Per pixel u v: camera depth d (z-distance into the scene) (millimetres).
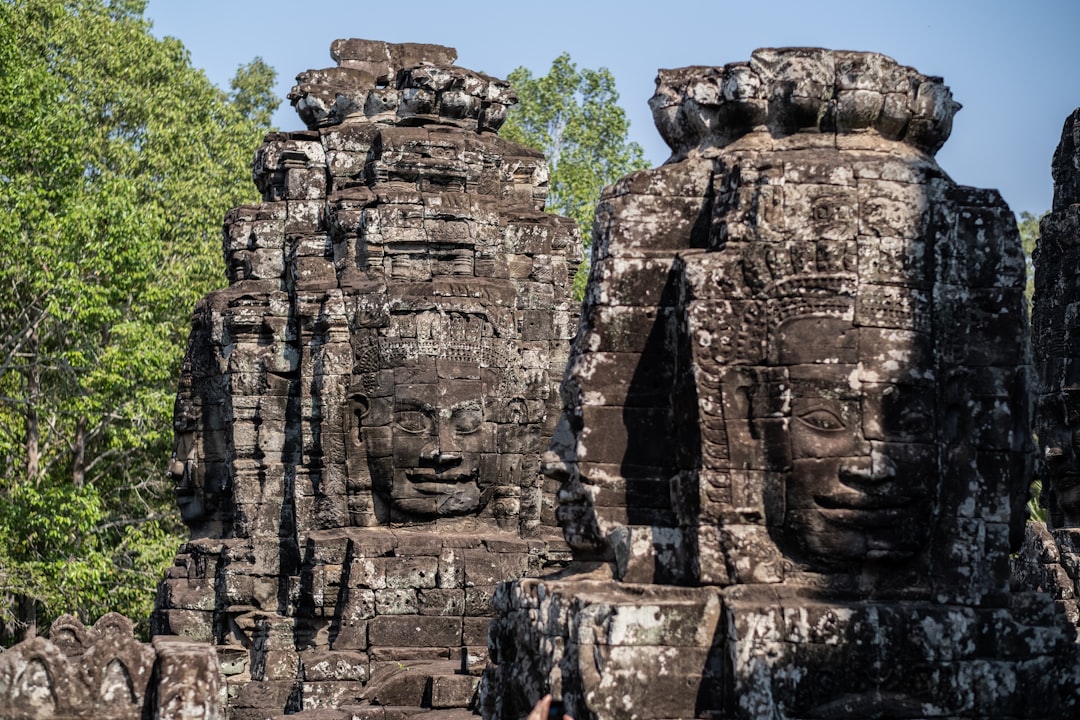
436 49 30609
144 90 51781
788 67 15180
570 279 26828
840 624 13664
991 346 14484
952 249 14500
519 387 24625
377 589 23234
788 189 14438
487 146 26750
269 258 28938
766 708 13422
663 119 15852
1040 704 13945
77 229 37219
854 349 14172
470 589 23406
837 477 14000
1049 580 19984
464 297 24375
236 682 27141
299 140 29109
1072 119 21953
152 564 38656
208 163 49438
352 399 24328
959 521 14320
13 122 38406
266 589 27281
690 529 14320
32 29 50406
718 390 14234
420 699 21266
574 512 15078
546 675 14367
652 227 15211
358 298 24516
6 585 34969
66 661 13102
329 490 24453
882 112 15117
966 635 13891
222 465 30156
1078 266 21281
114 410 39562
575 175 49375
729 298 14328
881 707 13570
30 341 40906
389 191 25438
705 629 13844
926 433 14172
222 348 29062
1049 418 21422
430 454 23812
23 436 40969
